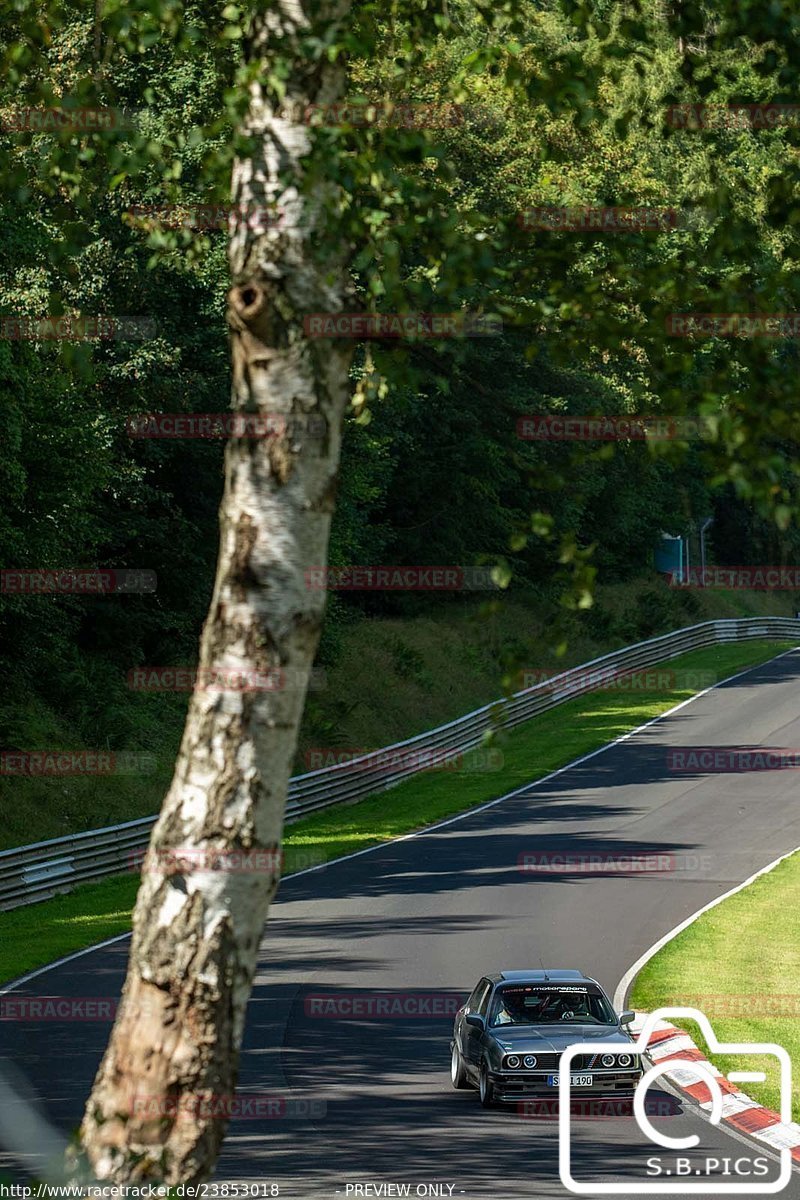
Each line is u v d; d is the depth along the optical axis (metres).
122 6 25.94
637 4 26.66
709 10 25.11
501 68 26.97
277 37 20.30
